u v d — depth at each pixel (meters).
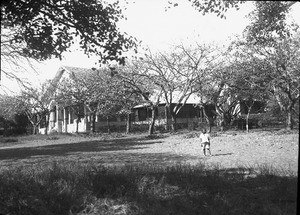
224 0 6.18
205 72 30.44
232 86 29.33
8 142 33.66
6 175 8.26
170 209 5.98
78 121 40.97
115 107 38.12
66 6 7.30
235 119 36.41
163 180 7.69
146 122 43.25
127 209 6.12
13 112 47.78
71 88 39.09
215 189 7.24
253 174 9.02
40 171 8.95
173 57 32.91
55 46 7.72
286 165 10.79
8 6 6.59
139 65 33.16
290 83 25.19
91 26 7.57
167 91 34.62
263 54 25.86
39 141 33.34
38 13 7.18
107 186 7.21
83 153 19.31
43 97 43.34
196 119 43.03
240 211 5.80
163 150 19.17
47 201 6.35
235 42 26.61
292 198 6.40
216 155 15.51
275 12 6.75
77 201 6.42
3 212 5.98
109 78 33.91
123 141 27.50
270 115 34.25
